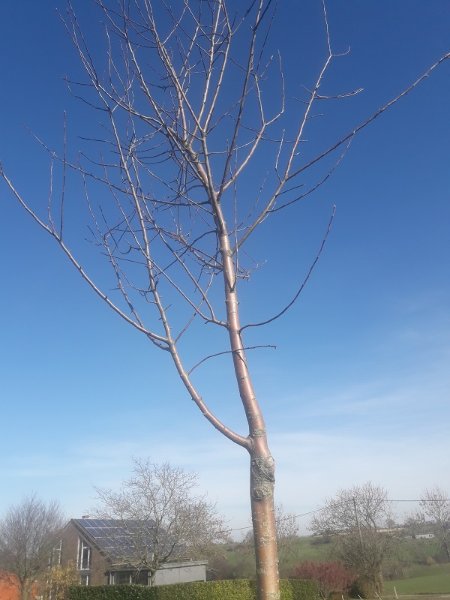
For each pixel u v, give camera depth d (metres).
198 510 34.47
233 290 3.84
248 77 4.21
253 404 3.43
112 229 4.33
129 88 4.56
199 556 35.28
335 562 37.91
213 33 4.48
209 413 3.49
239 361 3.60
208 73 4.42
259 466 3.25
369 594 37.03
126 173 4.43
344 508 42.31
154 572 32.56
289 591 29.06
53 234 4.00
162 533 33.00
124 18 4.54
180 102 4.29
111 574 36.53
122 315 3.92
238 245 4.10
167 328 3.84
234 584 26.23
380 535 41.53
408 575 45.94
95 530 38.69
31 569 36.69
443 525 48.62
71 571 36.19
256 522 3.16
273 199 4.21
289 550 43.88
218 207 4.09
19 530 37.19
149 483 33.62
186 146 4.22
